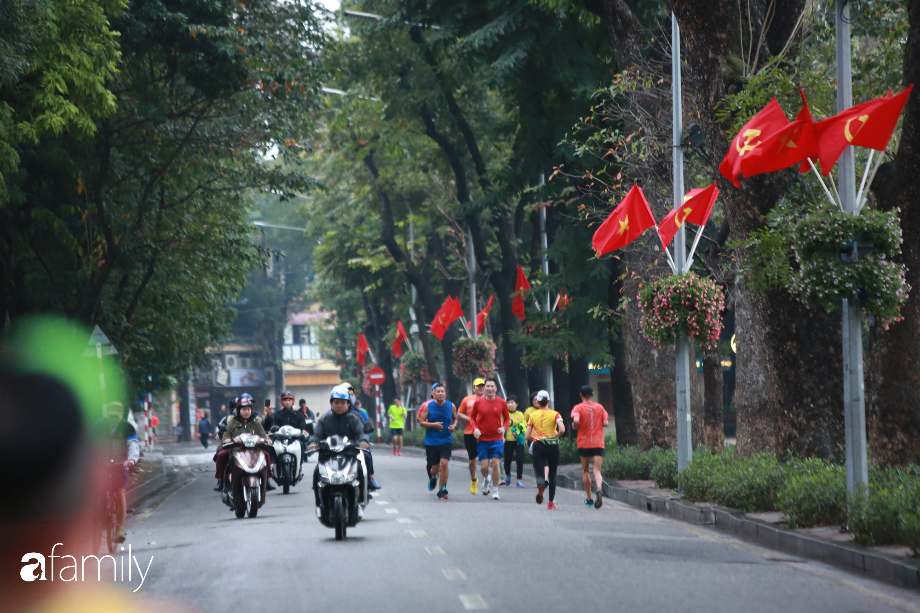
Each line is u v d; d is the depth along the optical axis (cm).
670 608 1645
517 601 1706
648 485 4344
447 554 2309
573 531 2822
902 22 3500
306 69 5150
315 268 11394
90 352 4544
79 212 5000
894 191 2692
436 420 4103
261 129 5253
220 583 2012
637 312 5019
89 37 3600
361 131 8606
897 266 2433
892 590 1928
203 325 8125
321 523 2911
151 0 4466
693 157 4634
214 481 6338
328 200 10856
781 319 3181
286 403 5016
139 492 4972
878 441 2712
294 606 1712
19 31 3316
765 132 2484
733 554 2416
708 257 4838
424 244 10506
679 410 3828
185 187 6062
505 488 4828
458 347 8225
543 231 7012
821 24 3684
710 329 3728
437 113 7494
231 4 4922
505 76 5294
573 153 5356
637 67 4619
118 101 4778
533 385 7356
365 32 6681
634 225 3806
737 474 3203
